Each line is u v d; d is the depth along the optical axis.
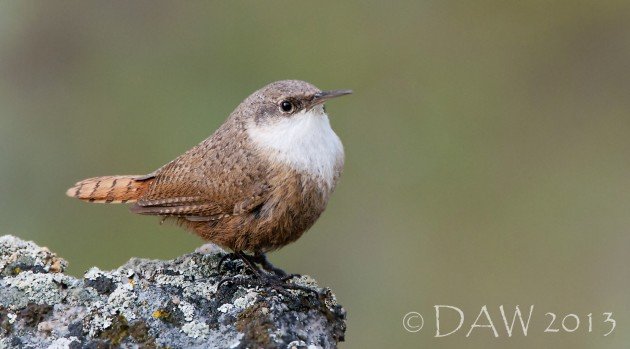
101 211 13.25
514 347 13.06
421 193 14.34
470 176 14.55
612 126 15.23
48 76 14.45
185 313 7.97
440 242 13.96
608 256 13.93
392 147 14.68
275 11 15.34
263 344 7.73
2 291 7.98
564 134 15.08
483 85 15.31
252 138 8.80
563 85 15.48
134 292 8.09
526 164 14.82
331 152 8.94
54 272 8.46
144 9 15.02
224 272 8.76
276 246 9.05
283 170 8.66
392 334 13.15
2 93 14.19
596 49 15.65
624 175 14.74
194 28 15.05
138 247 13.05
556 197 14.42
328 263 13.72
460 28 15.77
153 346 7.72
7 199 13.38
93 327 7.79
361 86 15.12
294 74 14.94
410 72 15.27
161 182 8.97
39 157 13.73
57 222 13.25
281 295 8.27
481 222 14.18
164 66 14.69
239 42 15.02
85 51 14.66
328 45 15.23
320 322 8.20
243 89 14.68
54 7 14.69
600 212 14.38
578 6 15.54
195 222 8.95
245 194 8.67
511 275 13.67
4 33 14.50
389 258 13.79
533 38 15.77
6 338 7.68
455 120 15.00
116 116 14.19
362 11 15.67
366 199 14.30
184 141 14.11
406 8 15.70
